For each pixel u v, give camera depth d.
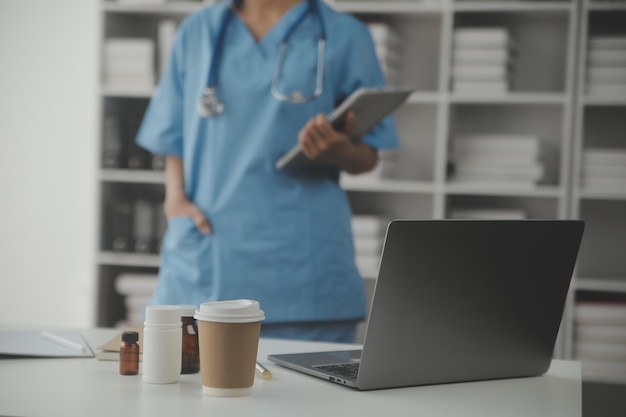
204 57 2.09
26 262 3.96
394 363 1.07
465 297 1.11
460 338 1.12
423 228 1.04
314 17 2.10
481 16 3.28
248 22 2.10
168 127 2.15
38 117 3.92
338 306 2.04
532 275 1.17
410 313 1.06
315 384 1.09
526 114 3.29
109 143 3.30
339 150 1.95
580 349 3.07
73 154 3.91
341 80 2.10
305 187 2.04
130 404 0.95
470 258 1.10
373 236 3.16
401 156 3.37
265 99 2.03
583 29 3.04
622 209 3.22
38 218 3.94
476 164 3.13
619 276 3.23
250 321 1.00
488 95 3.11
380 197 3.41
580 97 3.05
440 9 3.13
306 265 2.02
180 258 2.09
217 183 2.05
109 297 3.39
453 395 1.06
